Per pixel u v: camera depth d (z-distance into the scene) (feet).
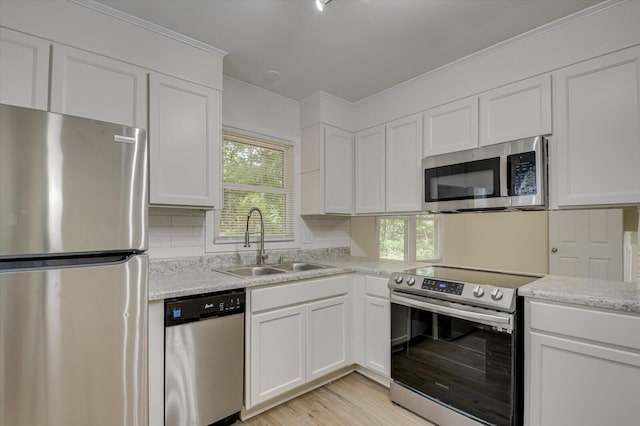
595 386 4.80
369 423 6.41
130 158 4.56
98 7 5.64
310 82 8.83
